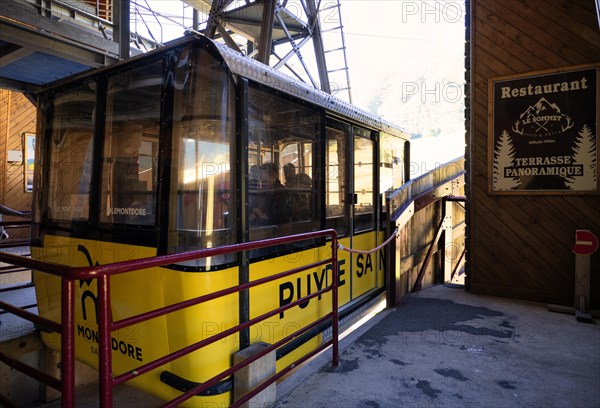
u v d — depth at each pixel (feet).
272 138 9.43
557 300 14.85
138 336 8.30
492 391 8.43
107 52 20.48
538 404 7.92
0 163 25.46
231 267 7.99
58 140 10.34
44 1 19.34
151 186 8.14
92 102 9.45
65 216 10.02
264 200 9.16
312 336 10.80
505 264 15.93
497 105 15.75
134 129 8.55
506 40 15.60
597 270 14.08
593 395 8.29
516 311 14.08
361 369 9.46
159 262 5.45
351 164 13.57
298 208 10.42
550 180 14.88
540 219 15.19
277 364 9.46
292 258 10.07
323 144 11.48
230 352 7.93
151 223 8.07
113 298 8.73
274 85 9.25
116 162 8.89
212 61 7.82
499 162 15.78
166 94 7.85
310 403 7.89
